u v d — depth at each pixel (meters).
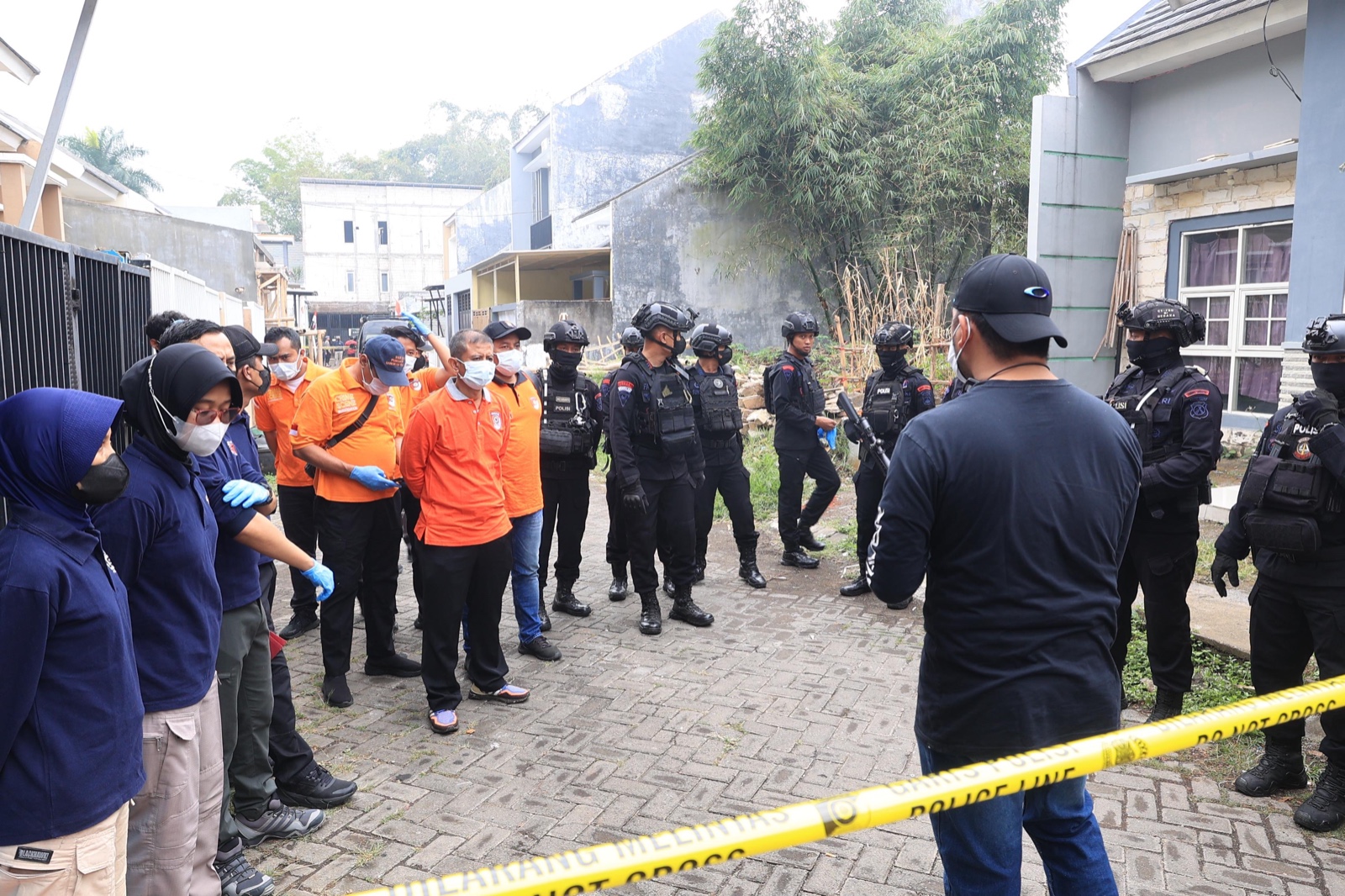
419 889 1.38
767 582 6.94
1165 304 4.05
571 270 28.89
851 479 10.75
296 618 5.81
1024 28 17.66
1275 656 3.62
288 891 3.12
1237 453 10.34
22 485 1.91
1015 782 1.76
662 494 5.81
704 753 4.12
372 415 4.70
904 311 15.17
